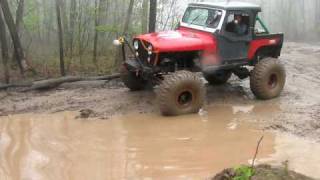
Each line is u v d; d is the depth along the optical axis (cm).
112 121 920
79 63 1412
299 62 1534
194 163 725
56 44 1712
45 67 1354
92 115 950
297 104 1041
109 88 1149
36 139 821
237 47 1052
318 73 1351
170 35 1020
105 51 1570
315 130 866
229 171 585
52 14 1758
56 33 1739
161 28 1659
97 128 880
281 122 912
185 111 961
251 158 741
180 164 721
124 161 730
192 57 1015
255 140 822
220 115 966
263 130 872
